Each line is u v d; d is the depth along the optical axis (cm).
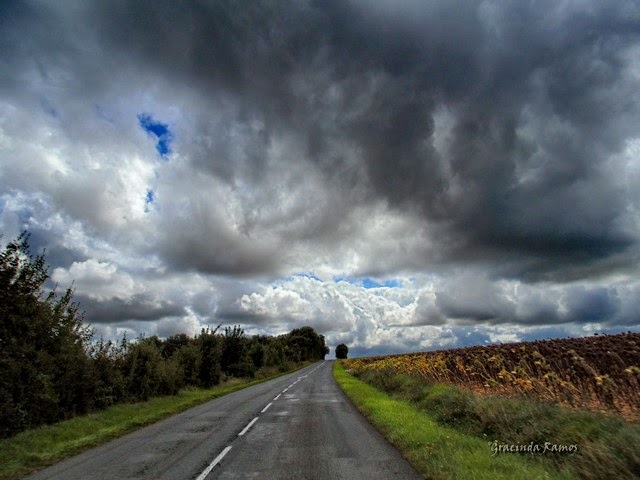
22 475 767
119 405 1903
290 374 5500
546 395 1095
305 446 922
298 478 673
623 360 1381
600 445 650
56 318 1470
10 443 1054
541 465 697
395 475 677
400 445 889
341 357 16550
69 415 1548
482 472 648
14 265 1201
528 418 916
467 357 2302
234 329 4550
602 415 805
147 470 759
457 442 857
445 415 1214
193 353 3155
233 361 4456
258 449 904
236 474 709
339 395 2186
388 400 1717
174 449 941
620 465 597
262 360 5438
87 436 1173
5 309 1181
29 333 1288
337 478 668
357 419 1325
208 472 727
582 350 1600
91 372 1681
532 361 1636
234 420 1380
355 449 879
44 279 1296
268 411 1587
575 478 618
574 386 1166
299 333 12838
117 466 800
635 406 975
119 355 2070
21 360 1246
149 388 2208
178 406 1895
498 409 1009
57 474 759
